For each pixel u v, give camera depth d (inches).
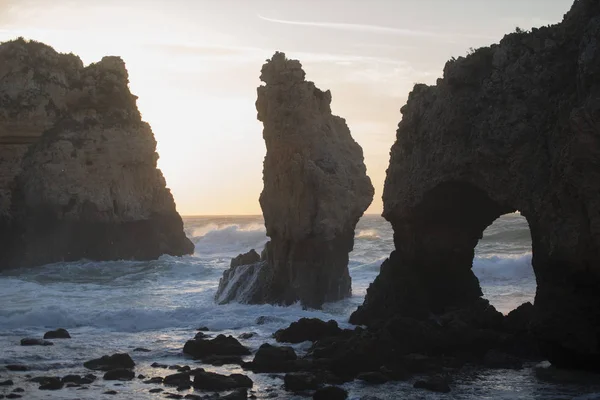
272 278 1246.9
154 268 1957.4
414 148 1015.0
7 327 1059.9
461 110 925.8
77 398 697.6
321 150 1258.0
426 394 711.1
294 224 1225.4
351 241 1300.4
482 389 725.9
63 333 984.3
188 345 888.3
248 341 947.3
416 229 1015.0
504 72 897.5
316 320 946.7
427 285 1026.7
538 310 778.2
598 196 705.0
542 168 816.3
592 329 741.9
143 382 756.6
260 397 705.6
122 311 1117.7
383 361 797.9
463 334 863.7
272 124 1274.6
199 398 693.3
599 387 717.3
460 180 917.8
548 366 800.3
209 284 1614.2
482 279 1561.3
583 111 699.4
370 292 1053.2
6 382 746.2
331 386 708.7
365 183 1304.1
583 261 722.8
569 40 844.0
